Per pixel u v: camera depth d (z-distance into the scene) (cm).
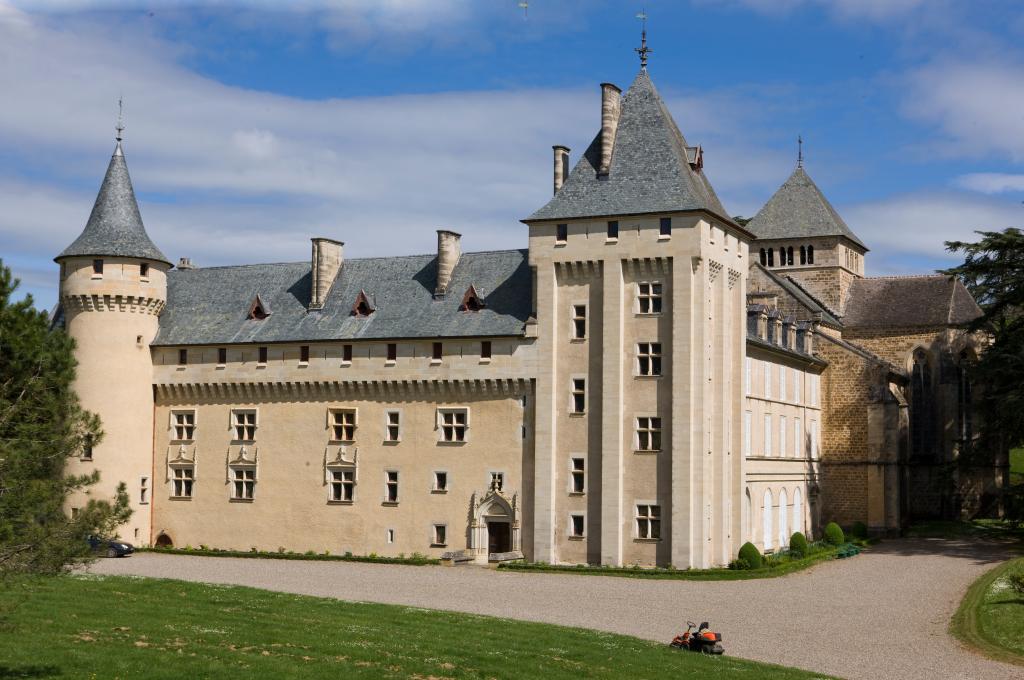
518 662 3788
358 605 4875
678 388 6888
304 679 3416
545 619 4944
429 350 7575
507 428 7350
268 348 8025
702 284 6956
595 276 7188
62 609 4347
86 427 3519
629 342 7056
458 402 7500
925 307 10588
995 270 8312
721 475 7088
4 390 3422
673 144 7288
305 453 7881
